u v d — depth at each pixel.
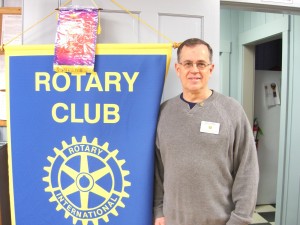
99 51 1.37
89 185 1.38
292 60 2.54
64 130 1.38
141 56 1.38
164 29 1.58
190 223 1.24
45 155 1.38
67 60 1.36
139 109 1.37
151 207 1.38
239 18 3.37
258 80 3.40
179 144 1.24
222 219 1.23
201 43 1.23
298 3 1.92
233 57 3.40
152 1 1.56
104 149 1.38
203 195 1.21
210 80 1.63
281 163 2.70
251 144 1.26
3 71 1.81
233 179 1.29
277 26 2.68
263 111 3.42
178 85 1.58
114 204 1.38
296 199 2.55
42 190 1.39
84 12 1.39
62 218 1.39
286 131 2.64
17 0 1.83
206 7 1.62
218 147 1.21
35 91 1.38
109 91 1.37
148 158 1.37
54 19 1.53
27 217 1.39
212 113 1.24
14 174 1.39
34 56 1.38
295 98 2.52
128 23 1.55
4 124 1.79
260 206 3.44
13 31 1.78
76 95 1.37
